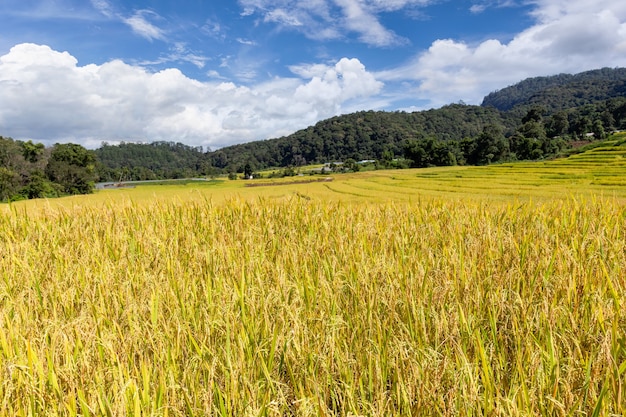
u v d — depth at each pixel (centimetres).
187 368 225
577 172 5562
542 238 446
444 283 315
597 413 181
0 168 7312
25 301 326
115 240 503
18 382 209
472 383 195
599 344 230
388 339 249
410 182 6512
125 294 332
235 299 291
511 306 275
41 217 684
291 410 215
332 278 353
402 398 205
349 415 177
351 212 686
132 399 202
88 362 228
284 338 245
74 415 193
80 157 10562
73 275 386
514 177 5803
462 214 645
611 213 589
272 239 504
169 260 423
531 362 216
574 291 294
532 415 182
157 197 809
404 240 468
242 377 211
